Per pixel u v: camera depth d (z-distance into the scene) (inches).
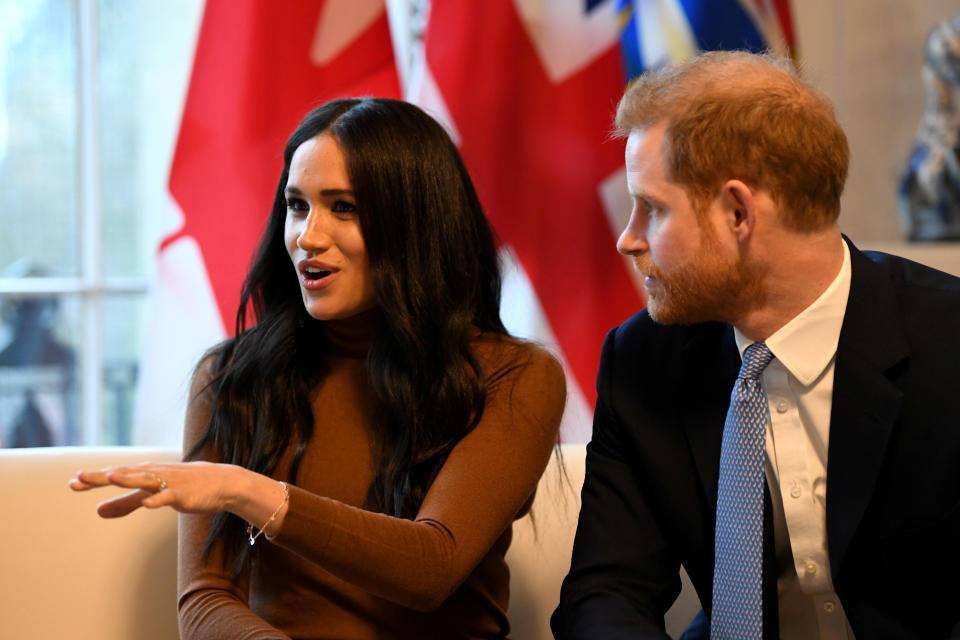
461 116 288.4
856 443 153.3
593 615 162.4
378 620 168.9
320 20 285.4
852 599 157.2
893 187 344.5
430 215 177.0
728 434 161.3
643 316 184.1
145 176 344.8
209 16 286.2
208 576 167.8
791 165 147.6
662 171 152.0
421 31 324.2
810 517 159.0
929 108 305.7
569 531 209.2
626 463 178.2
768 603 159.5
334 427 179.0
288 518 144.6
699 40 297.7
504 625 182.7
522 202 292.0
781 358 156.8
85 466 204.1
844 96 344.2
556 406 180.2
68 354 342.0
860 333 156.0
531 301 292.2
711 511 166.7
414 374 173.8
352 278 173.8
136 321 345.7
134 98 343.0
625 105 160.7
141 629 197.3
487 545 162.4
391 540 150.9
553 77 295.9
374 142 172.7
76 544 198.2
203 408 183.5
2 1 335.6
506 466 168.4
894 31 342.6
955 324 156.9
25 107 338.0
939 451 150.9
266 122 282.0
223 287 279.4
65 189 341.4
